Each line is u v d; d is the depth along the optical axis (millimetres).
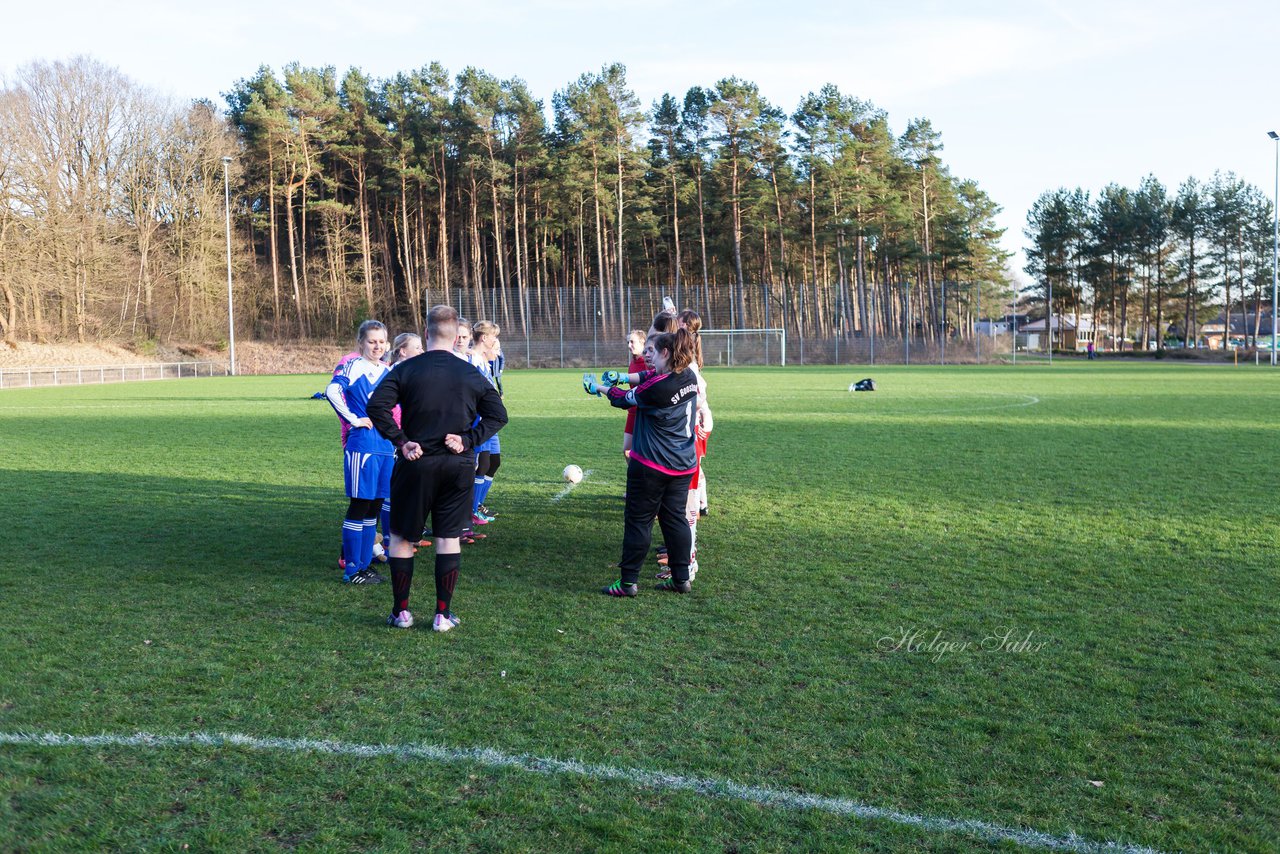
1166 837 2887
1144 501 8688
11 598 5543
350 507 5961
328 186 58969
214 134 52219
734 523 7785
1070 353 73688
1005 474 10445
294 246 61375
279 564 6484
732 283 64125
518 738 3580
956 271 67938
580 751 3469
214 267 51562
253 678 4227
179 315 51000
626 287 54875
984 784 3223
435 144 59562
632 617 5195
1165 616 5125
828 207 59375
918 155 66062
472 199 59812
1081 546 6852
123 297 48594
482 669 4359
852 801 3102
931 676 4238
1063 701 3941
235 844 2832
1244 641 4695
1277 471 10516
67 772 3299
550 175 58188
